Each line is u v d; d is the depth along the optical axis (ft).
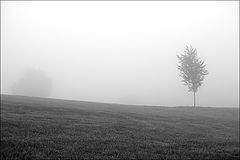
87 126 67.15
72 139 48.03
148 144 49.24
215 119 126.62
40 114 83.30
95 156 36.88
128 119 94.02
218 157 42.14
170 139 58.54
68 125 65.82
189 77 188.85
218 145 55.16
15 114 76.95
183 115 134.00
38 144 41.47
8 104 103.60
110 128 67.31
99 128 65.62
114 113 108.88
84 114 96.63
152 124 86.74
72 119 79.25
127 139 53.57
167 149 45.55
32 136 47.96
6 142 40.75
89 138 50.60
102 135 56.24
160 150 44.45
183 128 85.81
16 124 57.82
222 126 103.86
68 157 35.29
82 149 40.78
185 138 62.44
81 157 35.86
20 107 97.35
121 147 44.55
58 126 61.87
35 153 35.99
